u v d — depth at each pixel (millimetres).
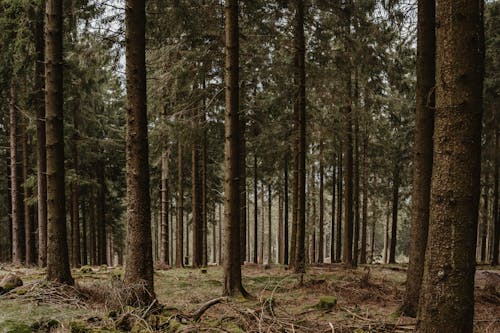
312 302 7227
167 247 15352
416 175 6020
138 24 5945
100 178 20969
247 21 11086
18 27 8719
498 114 13094
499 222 16438
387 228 25641
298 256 10805
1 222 21953
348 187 13617
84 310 5500
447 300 3352
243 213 14945
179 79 10883
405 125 17719
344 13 10273
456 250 3340
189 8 8664
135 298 5551
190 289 8992
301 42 10805
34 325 4633
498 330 5328
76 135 15617
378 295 7738
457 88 3342
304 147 10836
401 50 10352
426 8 5922
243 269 13156
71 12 8258
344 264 13344
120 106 18078
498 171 16641
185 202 20969
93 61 9641
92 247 21484
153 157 14938
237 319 4891
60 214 6820
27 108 11523
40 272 9875
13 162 15797
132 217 5898
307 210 22578
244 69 11555
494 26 12328
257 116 12961
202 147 15297
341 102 11094
